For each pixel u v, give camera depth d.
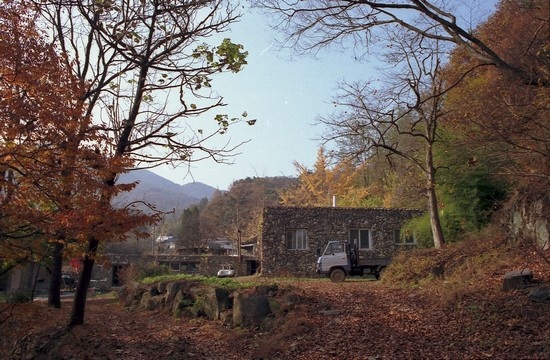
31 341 11.52
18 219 7.72
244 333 11.16
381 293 13.17
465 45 11.38
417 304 11.20
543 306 8.88
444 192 20.06
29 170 7.61
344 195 42.50
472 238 16.05
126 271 27.52
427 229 23.14
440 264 14.59
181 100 11.50
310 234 29.11
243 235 56.94
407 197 26.44
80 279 12.48
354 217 29.61
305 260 28.70
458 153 17.61
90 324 12.80
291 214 29.31
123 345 11.15
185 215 74.56
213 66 10.88
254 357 9.55
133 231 9.21
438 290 11.88
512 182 15.68
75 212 8.15
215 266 40.81
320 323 10.54
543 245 12.77
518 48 11.68
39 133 7.70
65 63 8.96
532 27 11.92
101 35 11.43
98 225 8.45
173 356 10.20
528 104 10.02
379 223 29.64
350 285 15.82
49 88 7.99
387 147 17.69
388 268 16.55
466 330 8.83
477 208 19.38
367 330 9.82
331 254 21.47
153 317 14.52
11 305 10.57
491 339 8.12
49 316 13.07
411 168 23.61
